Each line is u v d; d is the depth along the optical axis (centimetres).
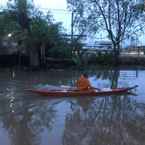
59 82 2820
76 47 4538
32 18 4072
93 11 4831
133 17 4956
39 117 1493
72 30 4519
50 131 1261
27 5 4088
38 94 2081
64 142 1127
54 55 4356
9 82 2828
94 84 2745
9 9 4053
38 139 1159
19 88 2417
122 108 1719
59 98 1978
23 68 4181
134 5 4878
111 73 3841
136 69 4509
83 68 4500
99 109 1692
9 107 1719
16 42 4075
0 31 3959
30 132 1246
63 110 1656
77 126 1336
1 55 4209
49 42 4112
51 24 4122
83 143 1121
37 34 3972
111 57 5016
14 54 4247
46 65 4303
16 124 1367
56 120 1442
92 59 4888
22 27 4009
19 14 4038
